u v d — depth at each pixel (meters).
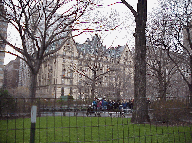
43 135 7.39
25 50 17.38
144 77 12.52
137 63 12.95
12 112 5.03
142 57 12.97
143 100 11.35
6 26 21.72
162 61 23.94
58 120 9.33
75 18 18.02
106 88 35.97
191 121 8.47
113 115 9.05
